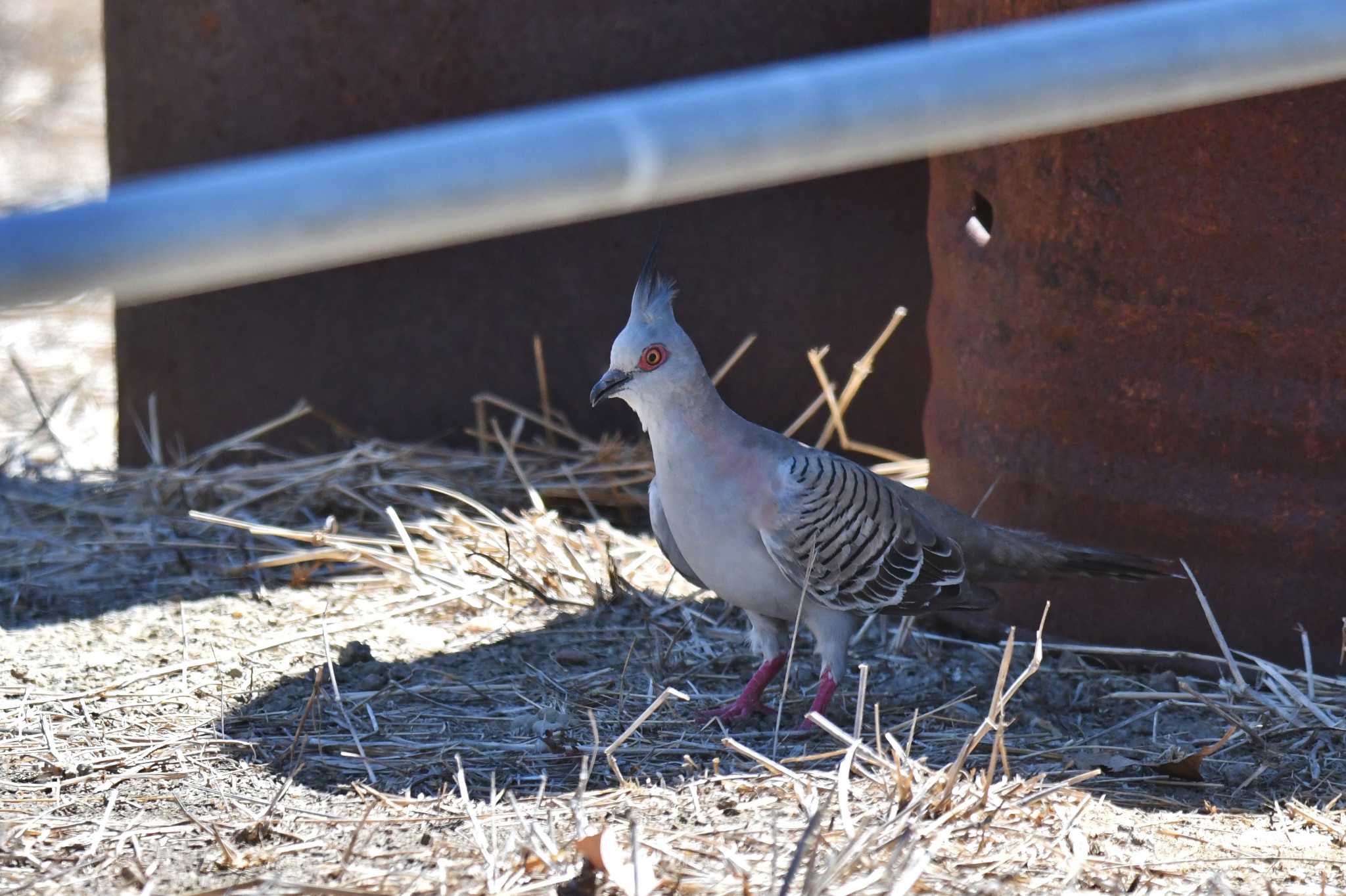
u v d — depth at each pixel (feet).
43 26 82.23
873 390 35.01
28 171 59.41
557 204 8.28
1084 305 25.26
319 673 22.35
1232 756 22.22
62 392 43.88
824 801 18.65
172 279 7.80
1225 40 9.34
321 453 36.68
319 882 17.03
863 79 8.76
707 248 34.47
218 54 34.55
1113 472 25.70
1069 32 9.18
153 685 24.44
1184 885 17.42
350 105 34.35
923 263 34.17
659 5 33.22
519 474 33.30
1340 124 22.59
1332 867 18.12
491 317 35.53
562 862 17.31
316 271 35.68
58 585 29.43
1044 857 17.88
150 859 17.98
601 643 26.94
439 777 20.90
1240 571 25.13
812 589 23.18
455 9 33.47
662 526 24.64
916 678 25.85
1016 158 25.54
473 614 28.32
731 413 23.44
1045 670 26.18
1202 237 23.97
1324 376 23.79
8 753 21.49
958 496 28.12
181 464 35.45
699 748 22.12
